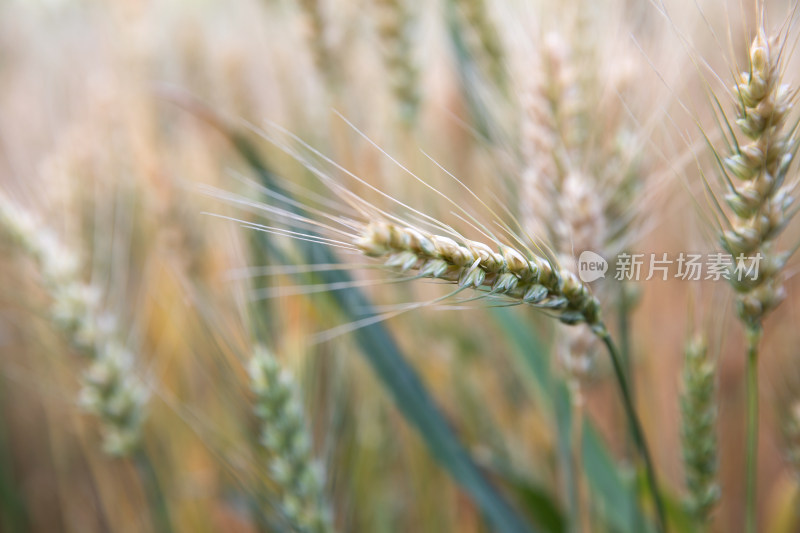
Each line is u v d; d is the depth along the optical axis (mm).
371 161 728
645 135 643
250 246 659
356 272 682
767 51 532
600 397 760
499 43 713
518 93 667
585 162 642
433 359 754
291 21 789
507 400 773
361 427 708
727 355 761
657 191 644
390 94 738
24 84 1096
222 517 760
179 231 715
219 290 701
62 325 669
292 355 660
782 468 762
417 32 741
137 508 761
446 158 752
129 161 765
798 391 685
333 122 740
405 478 771
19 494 791
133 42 890
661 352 754
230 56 870
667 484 700
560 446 662
